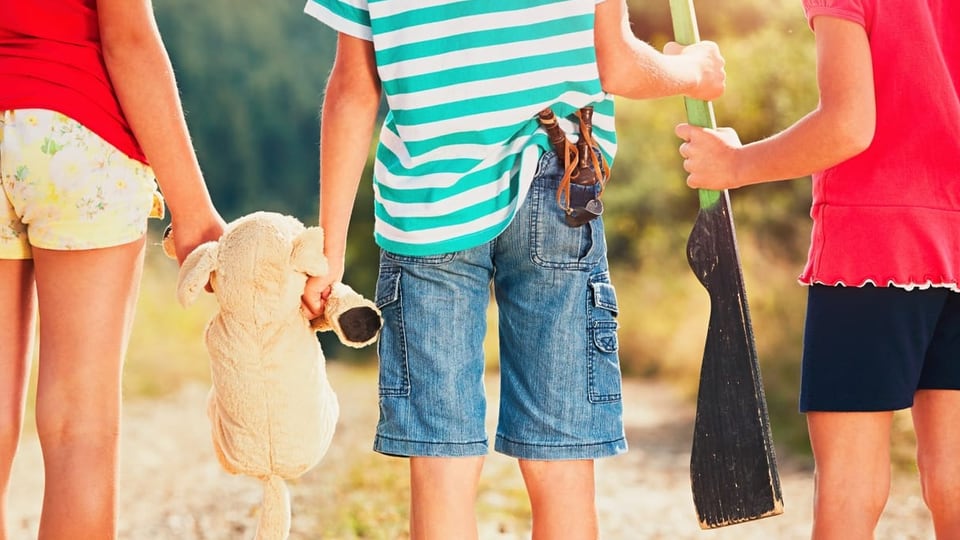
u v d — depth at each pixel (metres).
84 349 2.85
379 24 2.78
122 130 2.88
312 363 2.76
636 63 2.90
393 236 2.86
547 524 2.90
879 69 2.94
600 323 2.90
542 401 2.88
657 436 7.87
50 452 2.82
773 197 9.07
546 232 2.82
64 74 2.82
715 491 3.20
